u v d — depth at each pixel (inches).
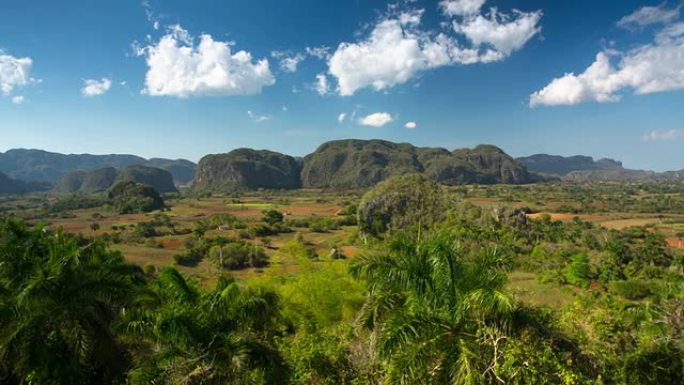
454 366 326.6
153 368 372.5
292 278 799.7
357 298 637.9
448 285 364.2
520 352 336.5
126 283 482.0
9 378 456.8
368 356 414.6
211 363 366.0
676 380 395.2
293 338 503.5
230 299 409.7
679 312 479.8
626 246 2022.6
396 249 410.6
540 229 2640.3
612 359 400.5
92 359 466.3
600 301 863.1
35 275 448.5
